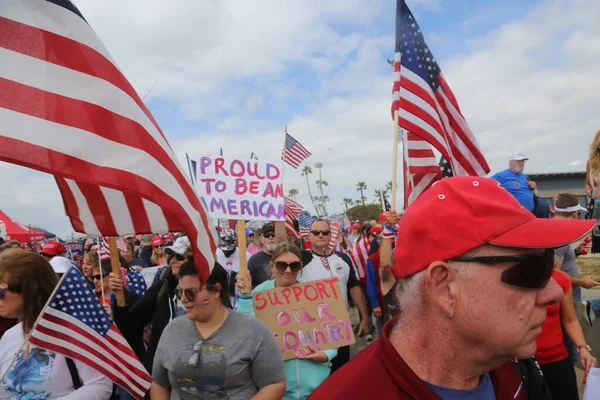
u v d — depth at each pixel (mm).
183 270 2641
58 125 1634
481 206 1121
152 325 3873
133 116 1825
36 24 1676
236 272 5293
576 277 4785
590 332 4707
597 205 4492
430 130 3791
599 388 2051
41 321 2363
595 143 4469
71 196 2627
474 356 1178
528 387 1832
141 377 2723
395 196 3494
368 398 1160
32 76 1637
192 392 2602
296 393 3342
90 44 1775
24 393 2416
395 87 3994
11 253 2537
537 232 1081
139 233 2648
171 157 1988
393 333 1339
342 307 3635
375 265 5871
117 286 3592
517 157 4914
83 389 2439
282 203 4062
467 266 1128
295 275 3699
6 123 1558
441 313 1189
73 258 10008
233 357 2566
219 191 3867
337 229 8461
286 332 3506
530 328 1128
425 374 1225
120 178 1716
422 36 4035
